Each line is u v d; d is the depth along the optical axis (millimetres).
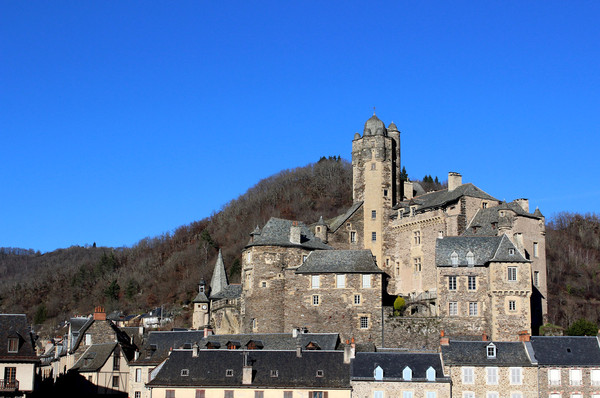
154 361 94438
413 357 80812
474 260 95500
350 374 78750
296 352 82500
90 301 193625
